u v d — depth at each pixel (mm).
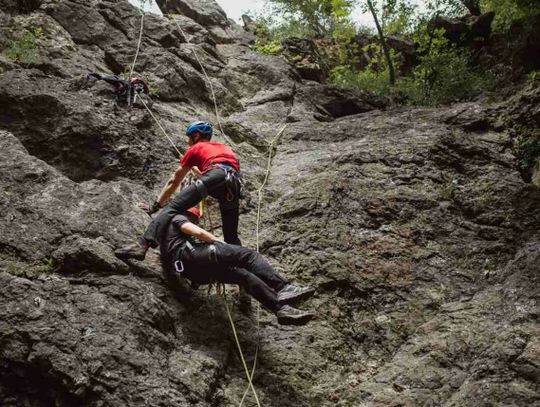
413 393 4613
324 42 13414
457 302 5508
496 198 6754
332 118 9719
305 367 4824
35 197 5160
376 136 8344
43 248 4754
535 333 4836
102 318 4332
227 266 4668
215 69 9914
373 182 6887
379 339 5289
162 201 5320
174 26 10625
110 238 5059
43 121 6277
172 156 6855
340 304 5523
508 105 8672
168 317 4641
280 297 4508
